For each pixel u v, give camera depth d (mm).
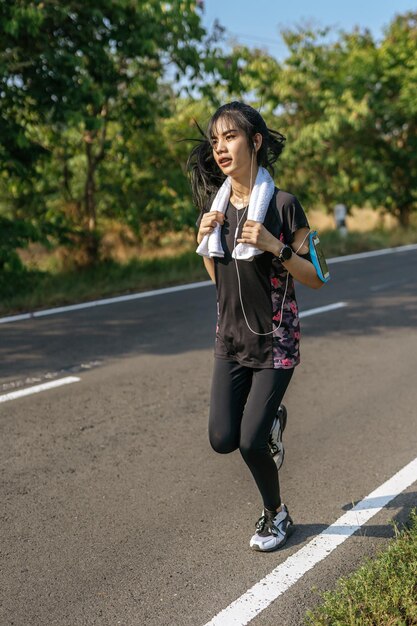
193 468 4285
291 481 4098
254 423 3102
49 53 9688
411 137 18828
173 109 13008
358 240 16594
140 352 6926
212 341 7344
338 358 6672
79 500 3871
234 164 2930
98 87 10859
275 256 2926
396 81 18672
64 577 3141
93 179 12789
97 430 4898
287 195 2965
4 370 6324
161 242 14750
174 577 3127
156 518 3666
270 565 3213
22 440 4719
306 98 17109
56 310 9070
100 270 11609
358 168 17922
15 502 3846
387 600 2633
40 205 12438
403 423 4996
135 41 10523
